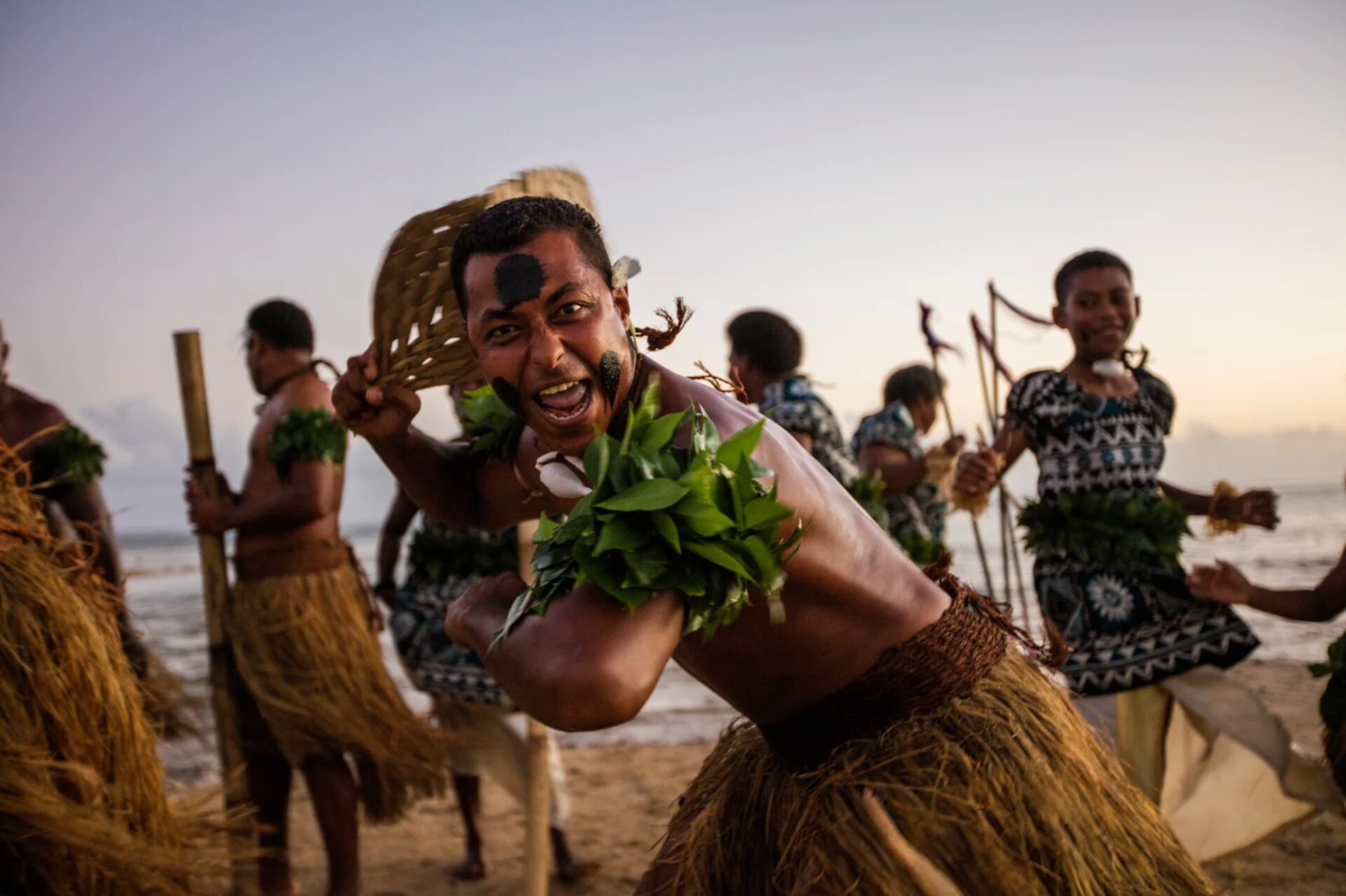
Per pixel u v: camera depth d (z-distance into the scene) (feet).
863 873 5.95
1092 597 11.89
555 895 13.23
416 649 13.99
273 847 12.85
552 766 13.83
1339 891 12.05
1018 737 6.21
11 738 7.95
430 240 6.98
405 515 15.31
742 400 7.39
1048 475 12.49
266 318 13.41
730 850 6.80
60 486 12.87
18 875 7.93
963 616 6.57
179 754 16.71
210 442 12.42
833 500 6.18
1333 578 10.51
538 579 5.34
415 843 15.43
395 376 7.32
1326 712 10.29
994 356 13.96
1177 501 13.34
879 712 6.29
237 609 12.63
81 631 8.48
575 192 7.54
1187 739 12.10
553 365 5.63
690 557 5.12
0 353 12.88
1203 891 6.43
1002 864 5.92
